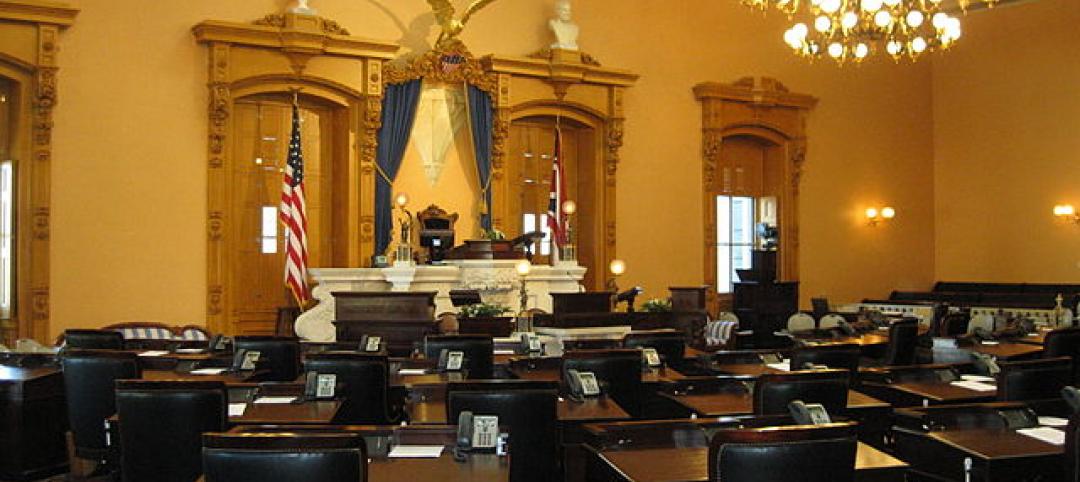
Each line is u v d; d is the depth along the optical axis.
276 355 7.74
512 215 15.48
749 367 8.09
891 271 19.50
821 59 18.61
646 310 12.13
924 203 20.02
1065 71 18.28
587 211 16.08
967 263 19.77
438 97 14.58
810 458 3.73
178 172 12.69
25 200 11.88
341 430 4.61
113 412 6.36
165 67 12.62
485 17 15.02
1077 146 18.09
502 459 4.35
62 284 12.02
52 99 11.88
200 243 12.83
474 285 12.24
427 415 5.66
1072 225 18.14
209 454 3.60
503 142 14.88
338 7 13.79
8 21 11.62
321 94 13.58
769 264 16.27
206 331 12.15
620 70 15.77
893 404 6.96
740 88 17.19
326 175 14.10
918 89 19.98
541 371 7.53
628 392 6.61
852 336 11.62
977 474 4.62
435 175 14.56
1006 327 12.73
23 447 7.45
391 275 11.80
